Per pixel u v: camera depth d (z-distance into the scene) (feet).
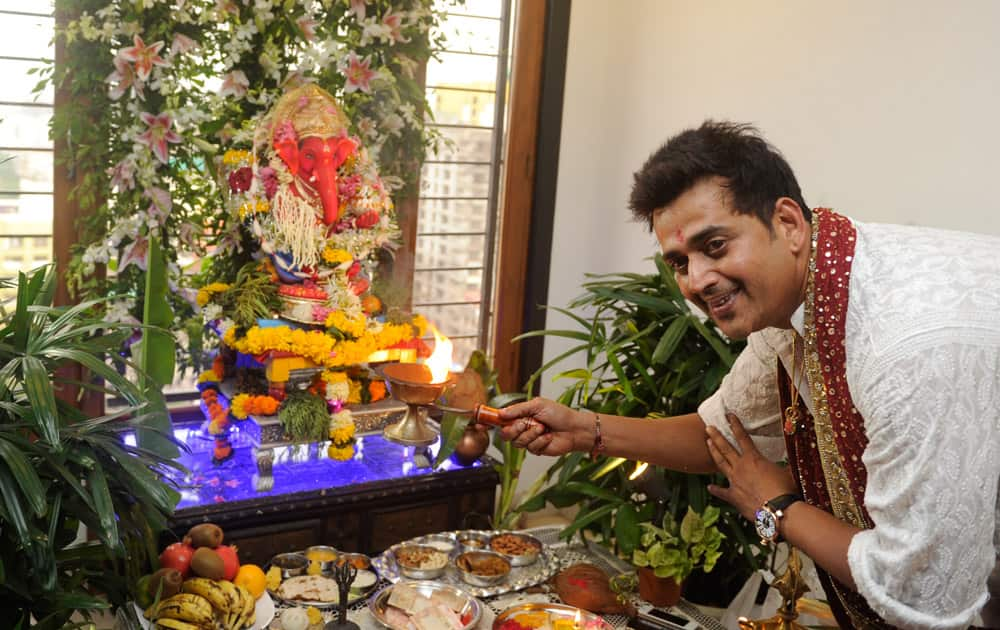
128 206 9.59
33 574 5.96
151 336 8.56
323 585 7.57
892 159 8.66
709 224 4.10
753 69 10.09
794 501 4.66
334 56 10.13
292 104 9.35
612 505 8.38
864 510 4.47
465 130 11.72
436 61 11.32
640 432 5.76
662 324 8.75
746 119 10.22
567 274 12.44
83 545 6.79
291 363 9.30
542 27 11.78
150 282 8.55
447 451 9.25
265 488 9.21
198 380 9.98
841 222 4.25
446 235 11.83
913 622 3.90
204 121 9.68
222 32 9.76
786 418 4.90
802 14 9.50
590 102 12.10
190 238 9.92
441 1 11.00
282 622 6.79
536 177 12.00
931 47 8.25
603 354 12.07
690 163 4.10
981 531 3.76
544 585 7.88
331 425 9.53
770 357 5.28
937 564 3.79
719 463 5.06
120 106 9.48
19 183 9.44
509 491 10.68
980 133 7.86
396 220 11.16
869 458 3.97
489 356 12.47
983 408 3.68
